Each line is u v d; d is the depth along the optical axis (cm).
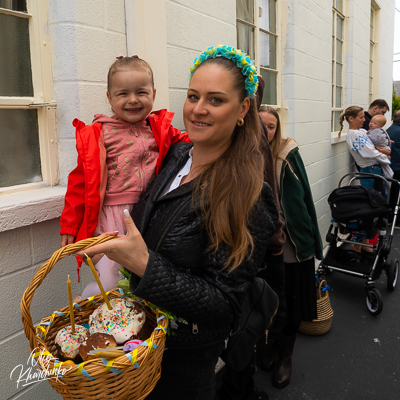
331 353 302
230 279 117
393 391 259
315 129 480
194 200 122
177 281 111
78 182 156
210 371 141
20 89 170
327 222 543
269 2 391
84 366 95
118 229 165
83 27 175
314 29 458
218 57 125
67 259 186
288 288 265
